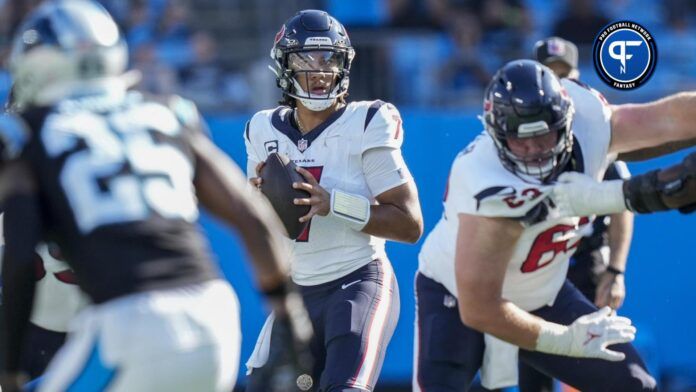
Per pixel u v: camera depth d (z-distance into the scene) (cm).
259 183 1404
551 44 1825
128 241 931
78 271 941
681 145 1306
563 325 1392
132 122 972
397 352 2352
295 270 1456
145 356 915
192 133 1002
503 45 2761
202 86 2655
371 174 1438
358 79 2612
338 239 1436
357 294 1416
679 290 2398
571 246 1352
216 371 951
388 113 1452
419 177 2392
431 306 1431
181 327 928
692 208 1162
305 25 1429
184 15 2761
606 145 1272
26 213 921
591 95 1286
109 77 1000
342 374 1335
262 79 2661
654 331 2398
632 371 1345
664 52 2788
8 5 2672
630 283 2397
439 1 2844
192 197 980
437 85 2633
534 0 2858
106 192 935
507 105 1190
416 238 1451
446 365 1394
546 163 1213
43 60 980
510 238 1234
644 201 1162
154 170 958
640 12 2856
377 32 2772
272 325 1432
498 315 1254
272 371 1010
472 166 1255
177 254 948
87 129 953
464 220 1252
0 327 946
